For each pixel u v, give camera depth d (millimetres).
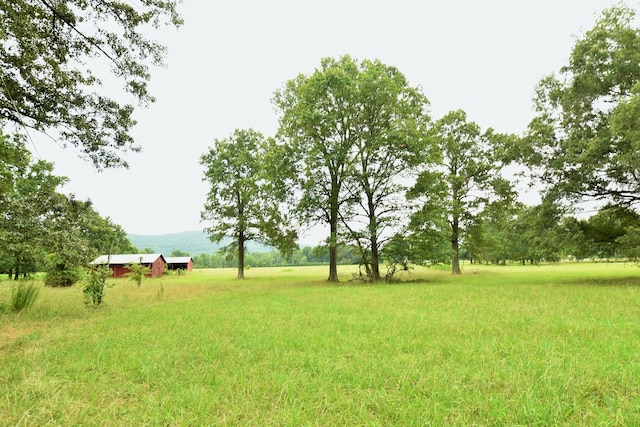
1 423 3328
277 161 27422
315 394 3863
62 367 5234
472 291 15680
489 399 3531
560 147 20891
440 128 37625
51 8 9578
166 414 3391
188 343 6664
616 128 15938
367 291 17125
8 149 13641
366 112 26594
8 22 8836
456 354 5285
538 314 8773
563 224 21031
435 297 13562
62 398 3883
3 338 7637
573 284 18406
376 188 25734
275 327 8000
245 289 21688
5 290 16328
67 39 10477
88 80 11867
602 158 18312
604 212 21719
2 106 9789
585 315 8453
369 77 25047
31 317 10555
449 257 25969
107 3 9898
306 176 26000
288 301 13539
